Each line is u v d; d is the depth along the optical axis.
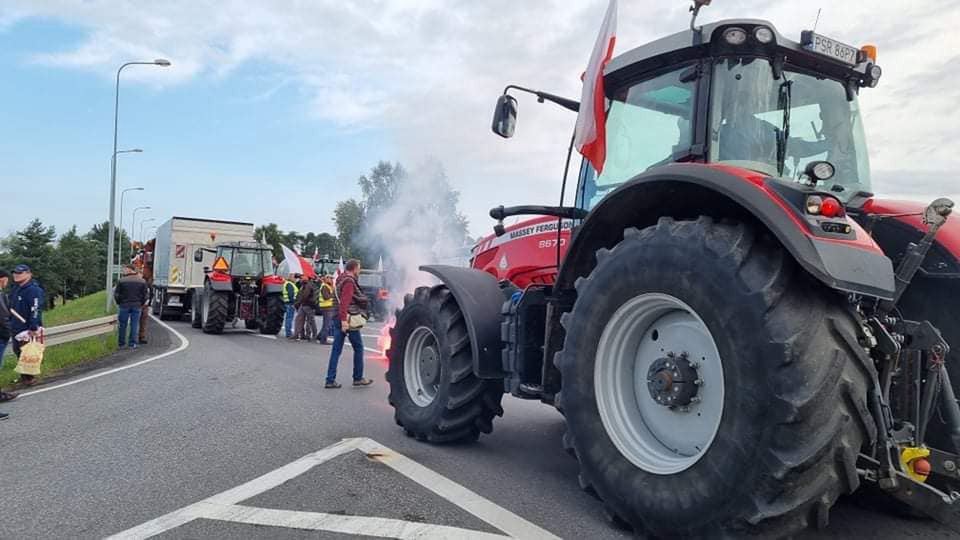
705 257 3.03
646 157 4.13
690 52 3.85
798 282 2.85
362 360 8.62
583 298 3.68
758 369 2.75
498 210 4.82
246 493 4.10
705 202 3.43
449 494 4.11
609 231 3.88
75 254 80.69
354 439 5.50
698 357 3.27
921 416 3.03
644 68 4.17
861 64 3.99
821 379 2.66
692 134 3.76
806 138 3.87
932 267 3.48
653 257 3.28
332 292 15.42
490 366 4.89
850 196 3.89
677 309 3.35
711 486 2.89
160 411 6.71
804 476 2.68
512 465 4.82
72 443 5.42
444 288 5.44
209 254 22.42
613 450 3.46
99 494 4.12
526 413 6.91
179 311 23.25
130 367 10.27
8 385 8.73
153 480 4.39
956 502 2.82
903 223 3.61
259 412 6.66
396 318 5.91
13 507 3.90
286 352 12.92
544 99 5.00
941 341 3.02
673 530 3.08
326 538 3.40
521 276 5.47
